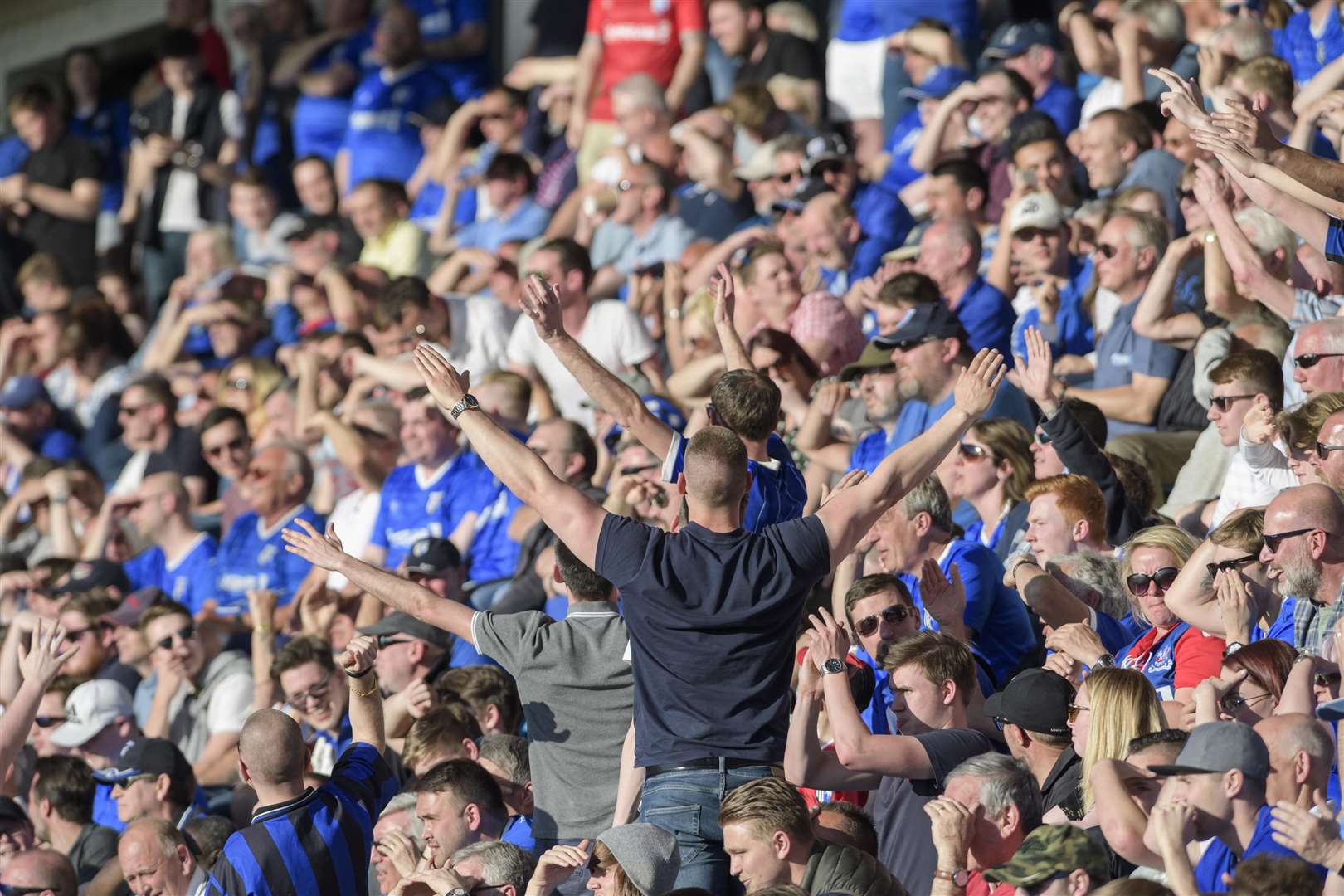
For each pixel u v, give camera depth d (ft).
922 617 84.07
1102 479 89.71
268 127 201.05
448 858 73.61
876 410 100.37
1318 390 85.66
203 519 145.48
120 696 110.42
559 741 77.87
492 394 120.16
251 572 130.62
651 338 127.75
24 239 197.57
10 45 262.67
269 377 151.64
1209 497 96.43
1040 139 121.70
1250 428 86.33
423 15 197.36
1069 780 69.15
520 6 206.69
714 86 167.12
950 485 94.53
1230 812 58.90
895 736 68.64
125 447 164.66
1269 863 53.88
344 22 202.59
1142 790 61.67
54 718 109.50
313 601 116.57
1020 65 141.79
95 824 99.40
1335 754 62.95
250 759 74.38
